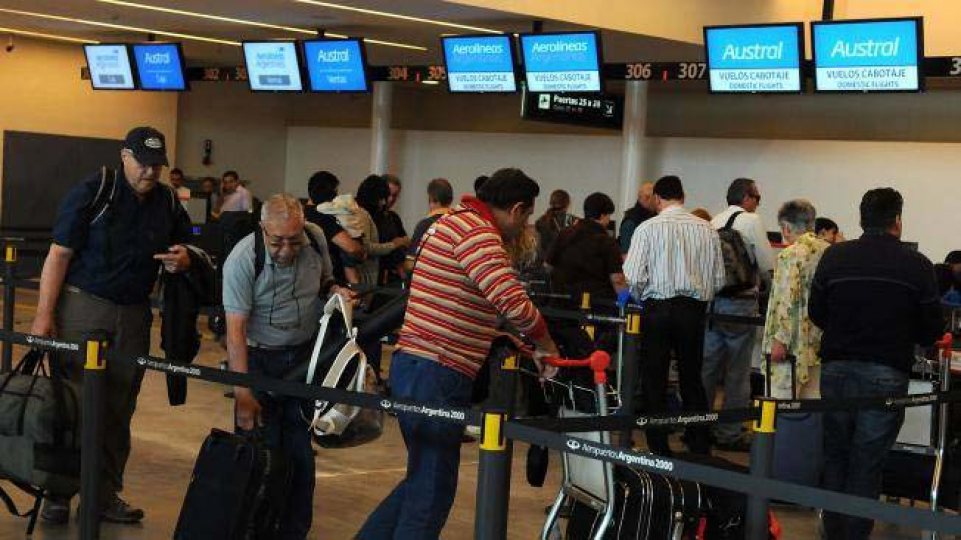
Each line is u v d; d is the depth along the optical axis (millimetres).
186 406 9203
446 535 6152
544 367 4668
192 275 5742
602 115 15359
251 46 13727
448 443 4566
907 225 13352
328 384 4812
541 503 6820
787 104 16594
